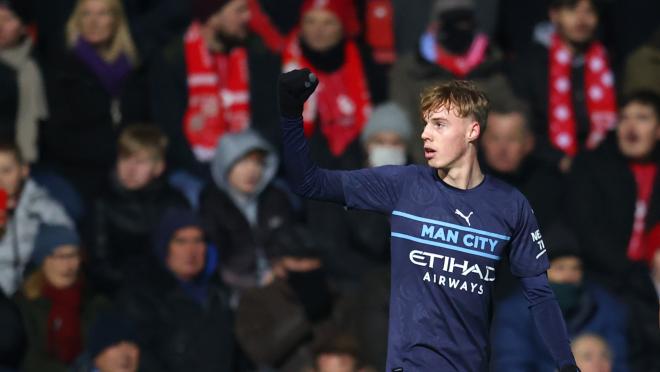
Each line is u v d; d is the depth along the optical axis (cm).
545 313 1639
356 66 3188
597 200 3011
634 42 3525
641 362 2747
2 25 3086
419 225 1614
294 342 2638
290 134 1562
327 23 3150
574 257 2670
